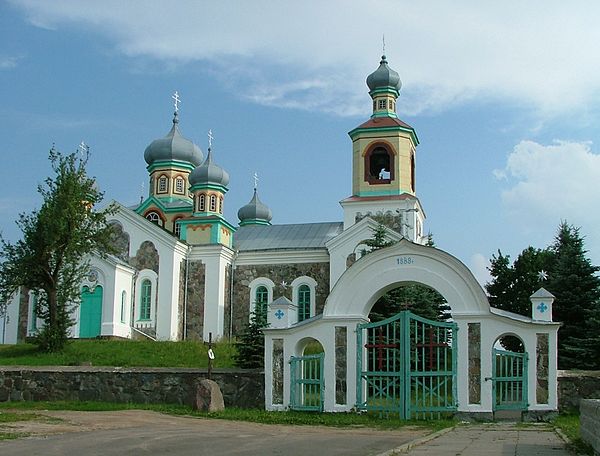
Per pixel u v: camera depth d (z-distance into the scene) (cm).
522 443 1819
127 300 5212
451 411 2602
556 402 2567
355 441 1873
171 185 6525
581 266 4203
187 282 5456
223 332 5438
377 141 5638
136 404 2909
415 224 5491
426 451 1625
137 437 1814
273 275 5572
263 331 2822
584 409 1714
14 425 2045
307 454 1567
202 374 2961
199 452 1560
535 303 2639
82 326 5022
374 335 2744
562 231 5069
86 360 3878
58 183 4231
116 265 5062
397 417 2617
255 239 5925
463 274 2664
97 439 1744
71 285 4209
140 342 4388
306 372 2817
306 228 6012
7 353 4072
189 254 5488
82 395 3072
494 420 2584
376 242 4488
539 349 2603
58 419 2259
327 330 2759
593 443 1566
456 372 2623
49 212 4141
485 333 2628
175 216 6328
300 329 2786
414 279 2706
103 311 5003
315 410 2712
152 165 6581
